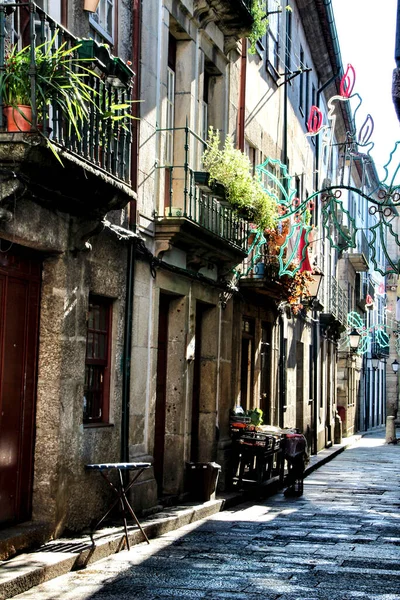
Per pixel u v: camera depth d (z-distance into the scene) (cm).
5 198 845
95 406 1133
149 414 1280
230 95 1705
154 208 1310
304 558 1005
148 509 1234
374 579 897
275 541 1123
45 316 992
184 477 1418
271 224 1627
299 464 1694
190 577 883
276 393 2169
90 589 818
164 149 1385
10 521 936
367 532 1223
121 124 1034
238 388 1772
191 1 1453
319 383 3078
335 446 3303
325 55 2959
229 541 1114
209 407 1580
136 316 1232
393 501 1633
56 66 843
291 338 2394
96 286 1096
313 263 2430
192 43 1467
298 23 2577
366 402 5112
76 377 1028
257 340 1950
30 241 921
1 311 914
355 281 4550
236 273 1714
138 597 793
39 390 988
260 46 1967
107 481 1011
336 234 3609
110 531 1056
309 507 1514
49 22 859
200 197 1421
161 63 1345
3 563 850
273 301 2028
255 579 880
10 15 869
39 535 942
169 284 1350
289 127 2400
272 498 1658
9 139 812
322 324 3066
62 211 981
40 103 827
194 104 1484
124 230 1161
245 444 1599
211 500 1434
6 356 923
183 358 1420
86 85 885
